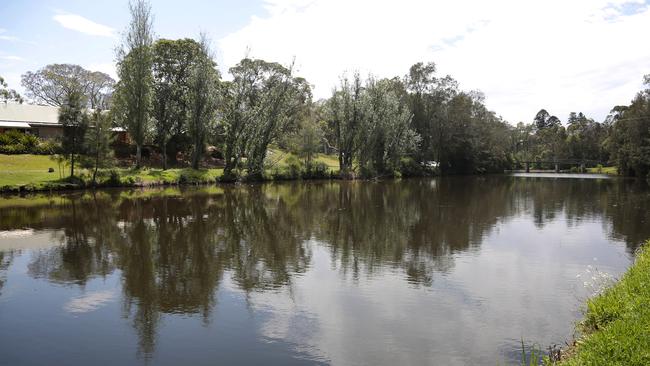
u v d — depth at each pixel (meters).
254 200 39.34
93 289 15.98
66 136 43.50
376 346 11.48
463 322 12.88
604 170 99.12
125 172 49.31
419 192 48.41
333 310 13.88
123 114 53.88
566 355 9.62
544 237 24.47
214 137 62.44
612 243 22.95
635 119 74.50
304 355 11.05
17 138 54.88
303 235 24.91
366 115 63.06
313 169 62.25
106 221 28.47
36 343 11.85
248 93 55.75
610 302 10.65
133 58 51.19
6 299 15.05
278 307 14.20
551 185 60.72
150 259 19.83
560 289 15.71
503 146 103.25
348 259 19.84
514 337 11.88
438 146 80.94
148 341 11.90
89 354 11.22
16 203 35.34
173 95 59.44
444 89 81.56
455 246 22.36
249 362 10.73
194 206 35.06
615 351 7.59
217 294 15.41
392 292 15.48
